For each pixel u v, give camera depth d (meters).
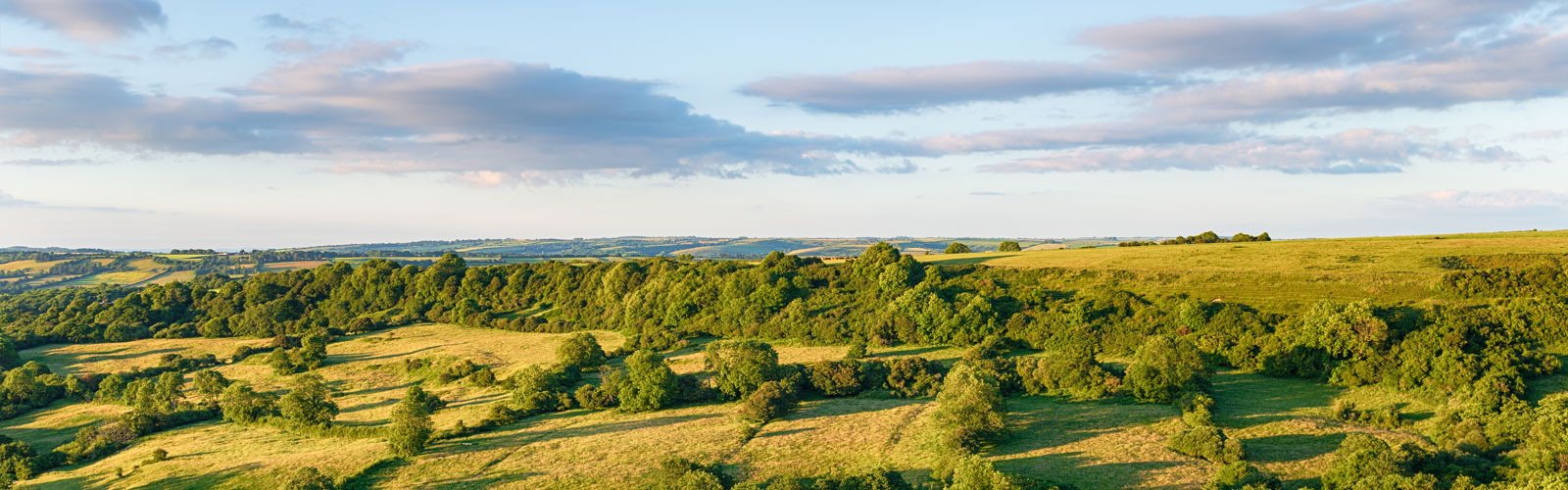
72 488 67.19
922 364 88.44
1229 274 109.56
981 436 64.44
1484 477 50.34
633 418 78.25
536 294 156.50
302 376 89.88
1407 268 103.50
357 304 164.88
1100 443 63.28
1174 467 57.25
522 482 60.72
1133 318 99.12
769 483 58.38
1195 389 74.69
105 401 101.19
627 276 143.75
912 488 55.28
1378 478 50.09
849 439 67.38
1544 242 110.31
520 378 90.31
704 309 126.19
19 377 102.81
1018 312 105.31
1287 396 75.56
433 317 153.75
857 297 121.25
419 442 69.69
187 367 121.56
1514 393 67.56
